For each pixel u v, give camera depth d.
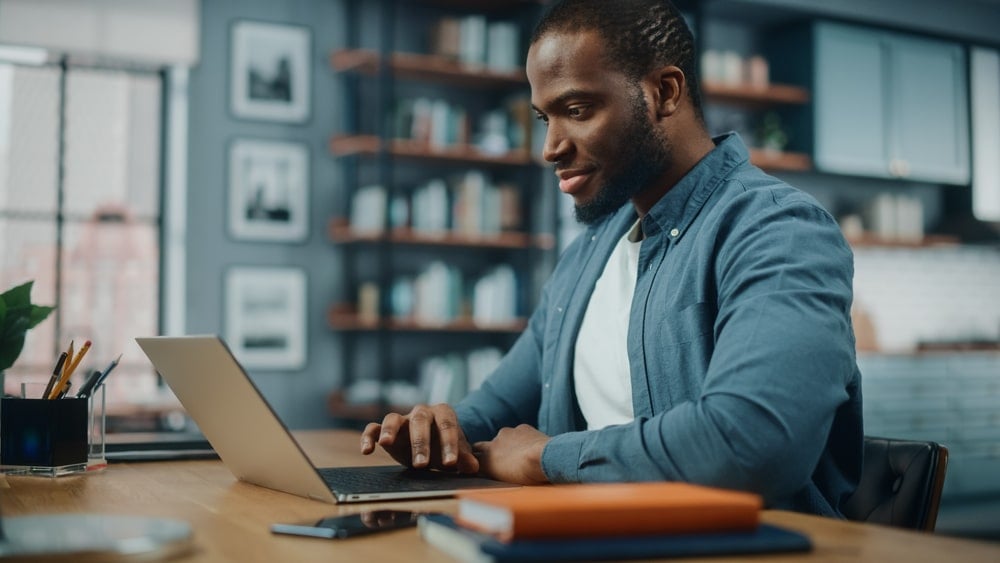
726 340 1.11
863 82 6.49
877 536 0.86
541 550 0.72
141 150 5.38
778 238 1.20
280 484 1.18
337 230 5.47
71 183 5.30
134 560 0.77
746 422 1.02
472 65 5.54
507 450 1.25
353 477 1.25
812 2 6.29
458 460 1.27
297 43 5.52
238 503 1.10
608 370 1.49
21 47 4.91
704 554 0.76
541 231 5.80
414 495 1.11
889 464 1.34
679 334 1.33
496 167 5.89
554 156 1.36
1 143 5.20
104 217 5.32
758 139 6.35
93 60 5.30
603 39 1.32
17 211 5.22
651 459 1.06
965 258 7.12
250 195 5.42
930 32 6.73
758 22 6.48
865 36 6.51
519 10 5.77
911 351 6.21
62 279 5.27
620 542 0.75
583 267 1.62
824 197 6.78
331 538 0.87
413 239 5.32
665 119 1.38
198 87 5.34
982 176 6.98
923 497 1.30
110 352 5.29
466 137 5.55
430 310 5.46
